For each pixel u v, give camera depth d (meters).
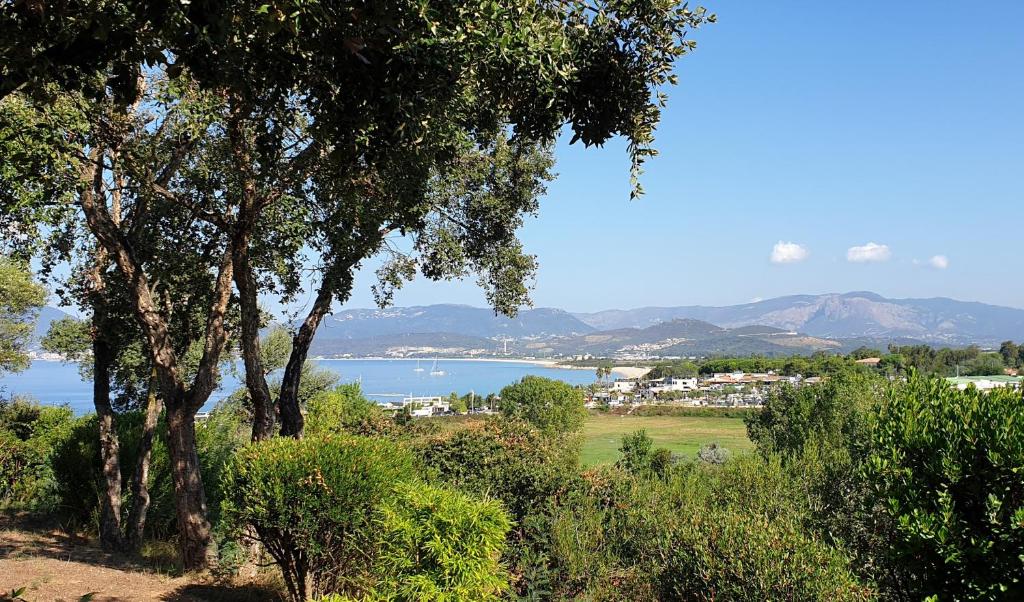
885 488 4.83
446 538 5.34
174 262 12.44
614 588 7.77
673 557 6.65
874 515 6.86
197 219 12.45
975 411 4.46
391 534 5.55
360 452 7.16
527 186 14.30
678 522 7.11
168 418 10.15
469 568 5.31
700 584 6.09
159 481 14.73
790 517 7.34
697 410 129.62
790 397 31.25
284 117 4.21
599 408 138.75
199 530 9.88
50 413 19.61
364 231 10.65
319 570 7.01
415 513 5.49
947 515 4.21
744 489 8.99
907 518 4.39
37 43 3.16
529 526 8.14
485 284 15.56
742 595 5.58
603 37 3.63
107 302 12.87
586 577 7.79
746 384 162.00
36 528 13.33
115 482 12.36
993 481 4.20
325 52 3.31
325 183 9.36
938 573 4.36
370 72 3.39
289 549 7.01
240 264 10.55
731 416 124.75
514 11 3.28
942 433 4.51
